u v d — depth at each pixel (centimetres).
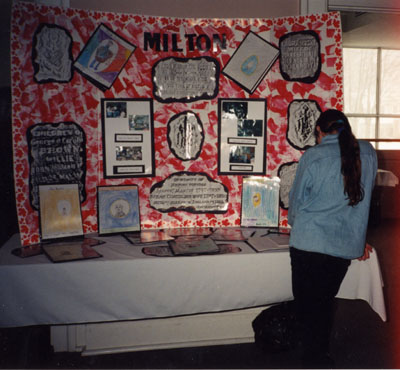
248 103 232
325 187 163
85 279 178
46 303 176
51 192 208
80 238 211
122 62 220
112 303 181
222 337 228
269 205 233
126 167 225
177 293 186
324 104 233
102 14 216
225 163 235
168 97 227
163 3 235
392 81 712
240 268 190
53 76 210
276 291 195
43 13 206
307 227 165
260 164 236
